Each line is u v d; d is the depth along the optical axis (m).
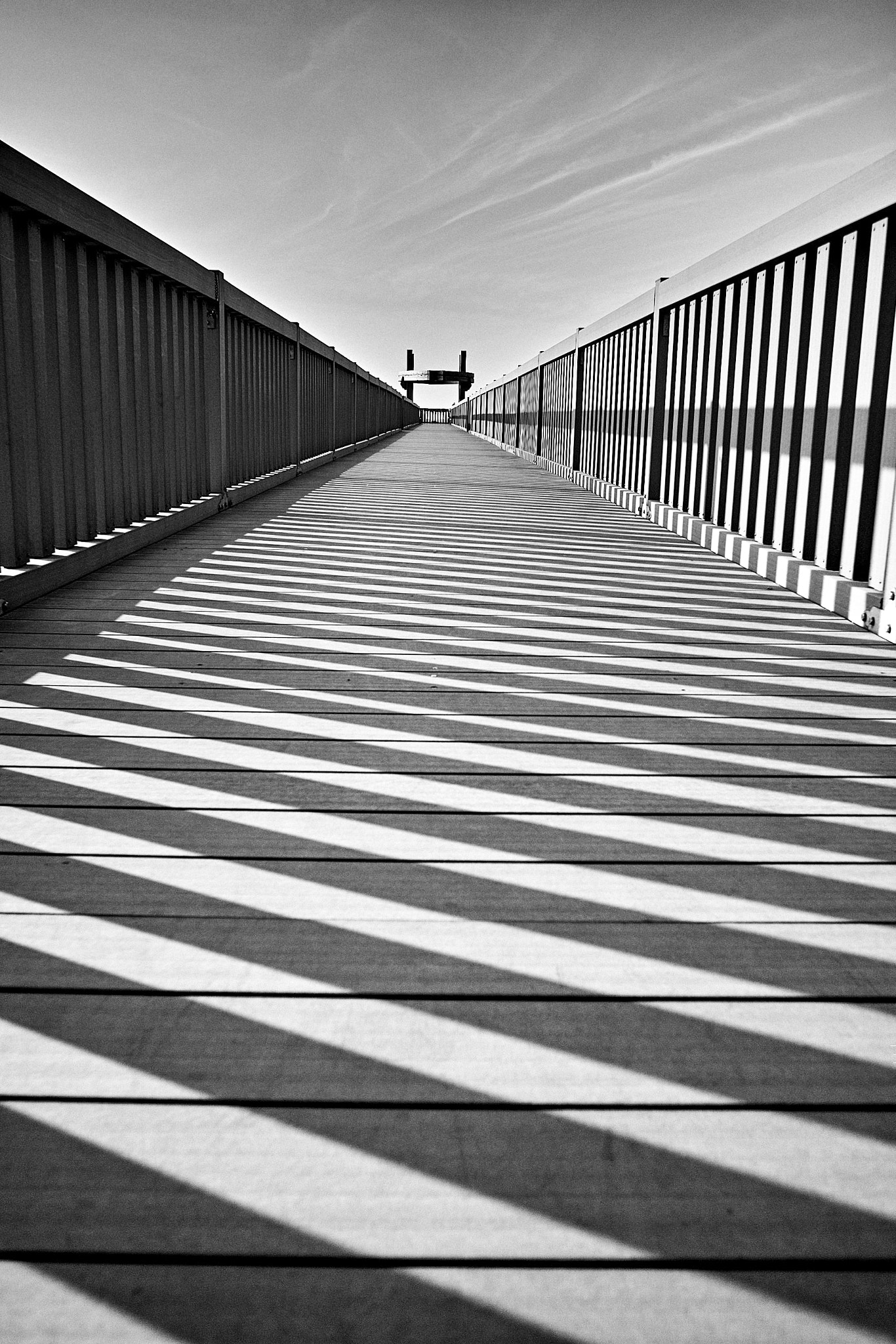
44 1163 0.71
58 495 2.83
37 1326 0.59
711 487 4.05
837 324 2.79
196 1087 0.79
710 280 3.94
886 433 2.45
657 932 1.03
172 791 1.39
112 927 1.02
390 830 1.27
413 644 2.28
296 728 1.67
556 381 8.48
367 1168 0.71
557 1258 0.64
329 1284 0.62
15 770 1.46
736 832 1.28
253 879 1.13
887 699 1.89
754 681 2.01
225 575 3.10
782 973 0.96
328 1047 0.84
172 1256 0.64
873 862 1.20
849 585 2.62
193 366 4.32
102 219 2.83
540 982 0.94
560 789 1.42
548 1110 0.77
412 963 0.97
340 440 9.97
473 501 5.82
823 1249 0.65
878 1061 0.83
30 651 2.13
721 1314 0.60
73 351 2.87
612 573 3.35
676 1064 0.83
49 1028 0.86
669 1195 0.69
